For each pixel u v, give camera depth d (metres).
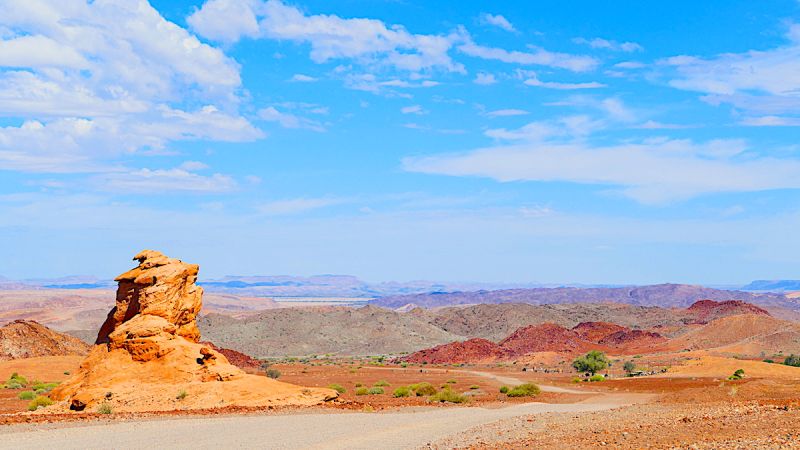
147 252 46.44
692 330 181.12
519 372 113.38
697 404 39.03
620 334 183.62
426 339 199.50
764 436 21.44
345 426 30.72
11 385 65.25
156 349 42.28
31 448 23.91
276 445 24.64
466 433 28.02
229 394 40.41
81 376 42.34
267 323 199.62
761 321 165.62
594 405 47.72
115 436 26.95
